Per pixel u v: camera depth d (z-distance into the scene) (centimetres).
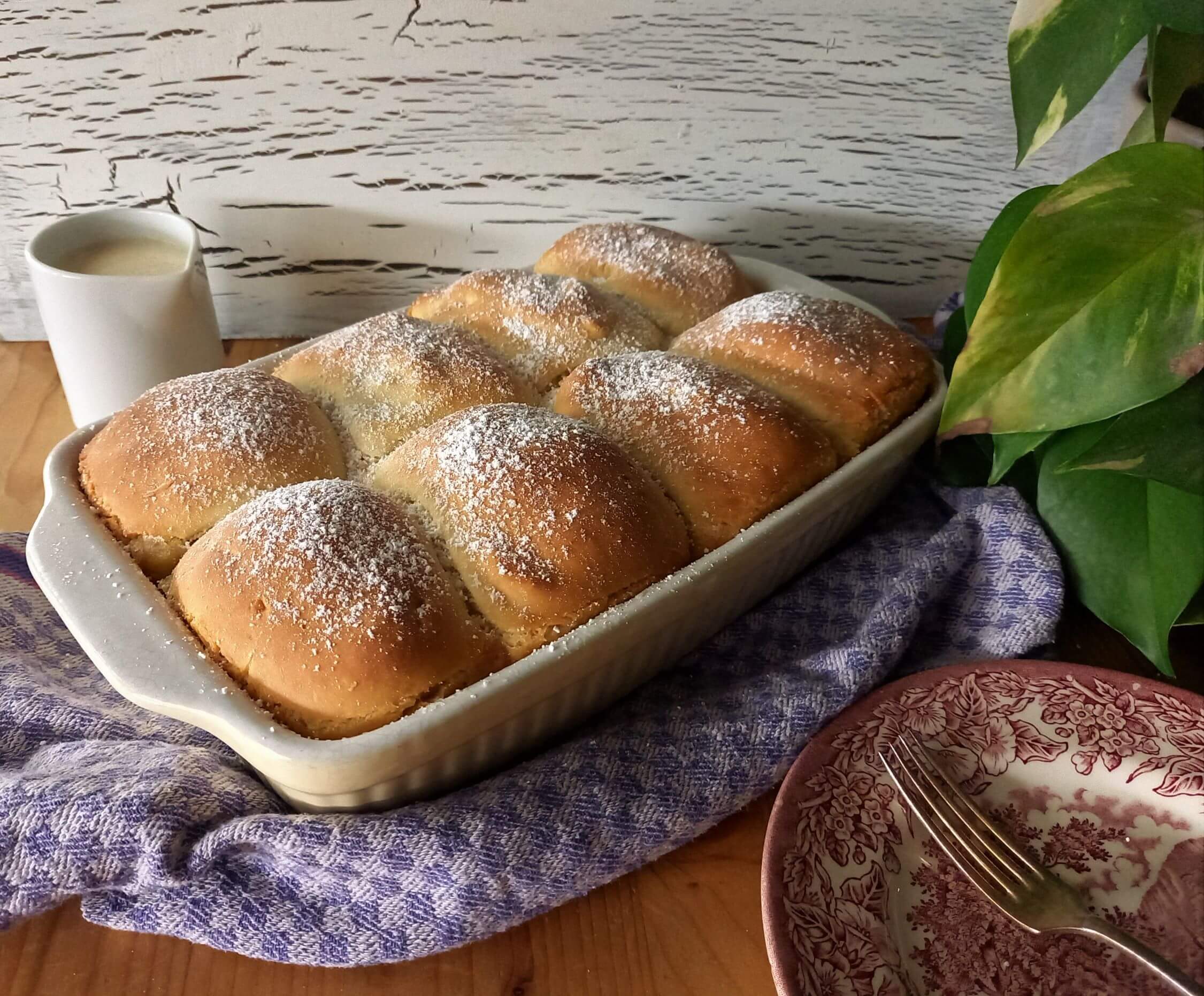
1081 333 32
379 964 30
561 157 53
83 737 34
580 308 44
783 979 26
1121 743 33
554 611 32
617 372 40
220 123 50
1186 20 31
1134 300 32
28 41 47
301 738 28
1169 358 31
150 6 46
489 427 35
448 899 29
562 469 34
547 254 51
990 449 44
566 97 51
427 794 33
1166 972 28
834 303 45
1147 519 36
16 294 56
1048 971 29
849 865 30
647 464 37
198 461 35
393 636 29
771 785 34
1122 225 32
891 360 41
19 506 46
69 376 47
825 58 50
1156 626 35
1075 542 38
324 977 30
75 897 31
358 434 39
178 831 29
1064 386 32
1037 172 55
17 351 57
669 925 31
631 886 33
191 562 33
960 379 34
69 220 48
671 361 40
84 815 29
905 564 42
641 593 33
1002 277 33
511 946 31
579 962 30
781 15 49
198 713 29
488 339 45
